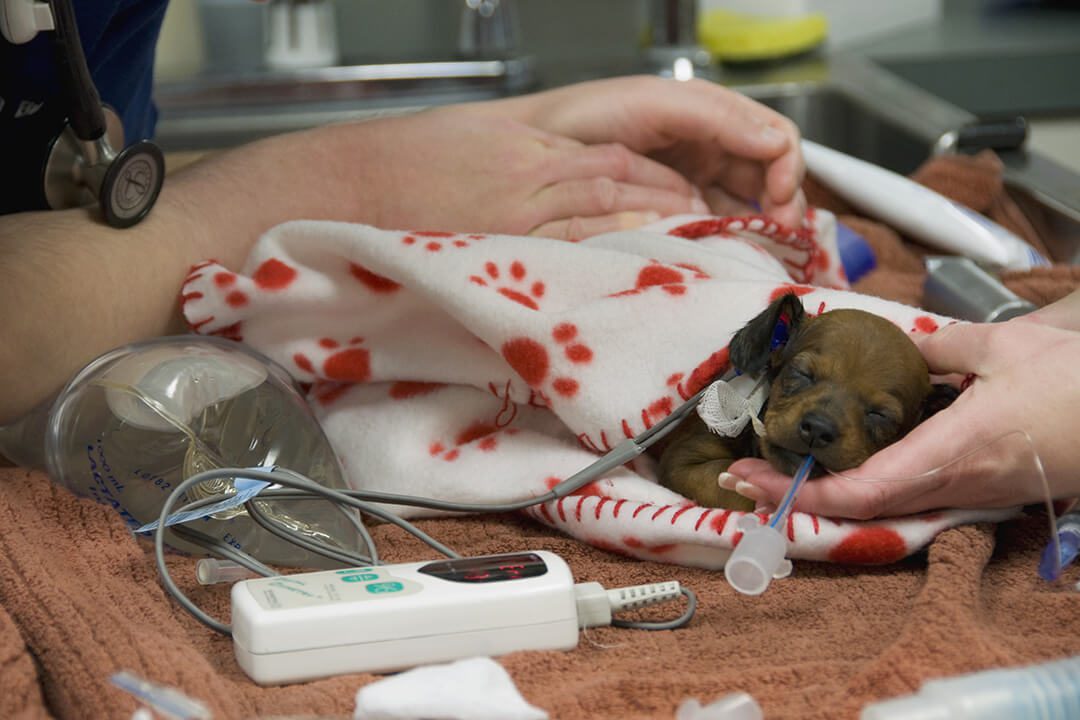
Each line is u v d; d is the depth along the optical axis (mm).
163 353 977
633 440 952
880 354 914
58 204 1134
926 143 1897
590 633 796
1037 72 2449
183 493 873
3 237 1047
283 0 2398
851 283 1441
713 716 634
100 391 935
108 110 1146
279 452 975
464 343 1067
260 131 2248
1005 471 853
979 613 768
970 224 1516
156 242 1121
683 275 1044
